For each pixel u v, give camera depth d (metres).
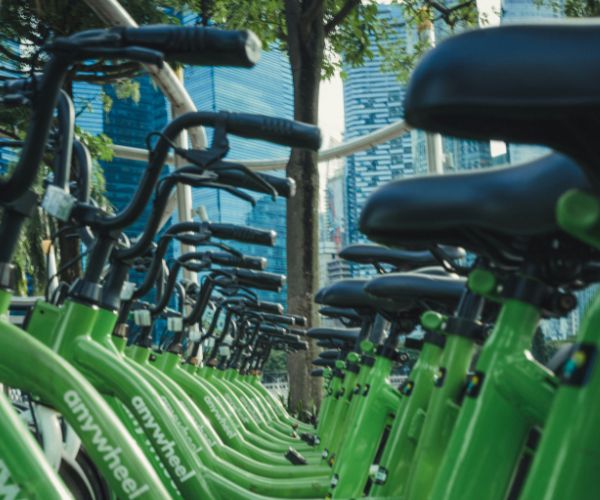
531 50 0.65
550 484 0.83
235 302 4.71
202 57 1.30
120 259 2.26
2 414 1.34
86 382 1.77
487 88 0.65
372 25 8.90
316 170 7.55
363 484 2.92
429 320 2.12
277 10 8.60
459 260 2.57
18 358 1.69
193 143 6.82
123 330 2.74
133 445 1.79
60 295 2.23
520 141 0.75
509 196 1.16
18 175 1.45
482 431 1.35
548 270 1.33
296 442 5.70
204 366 4.92
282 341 6.92
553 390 1.29
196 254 3.25
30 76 1.46
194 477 2.36
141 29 1.32
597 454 0.80
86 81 8.14
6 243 1.58
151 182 1.90
